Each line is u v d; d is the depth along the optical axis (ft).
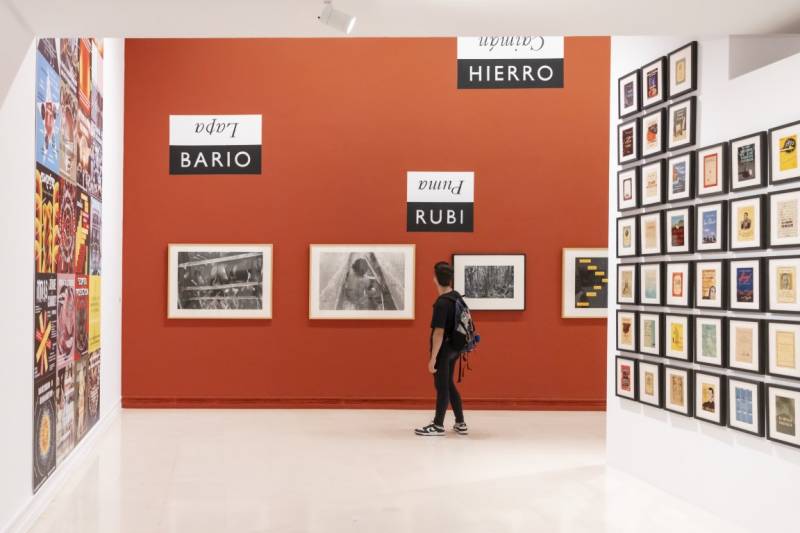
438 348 22.17
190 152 26.84
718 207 14.73
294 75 27.04
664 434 16.57
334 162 27.02
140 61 26.76
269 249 26.81
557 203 27.12
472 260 26.99
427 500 15.56
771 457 13.28
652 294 16.94
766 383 13.37
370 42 27.09
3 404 12.53
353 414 26.04
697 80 15.74
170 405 26.68
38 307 14.76
